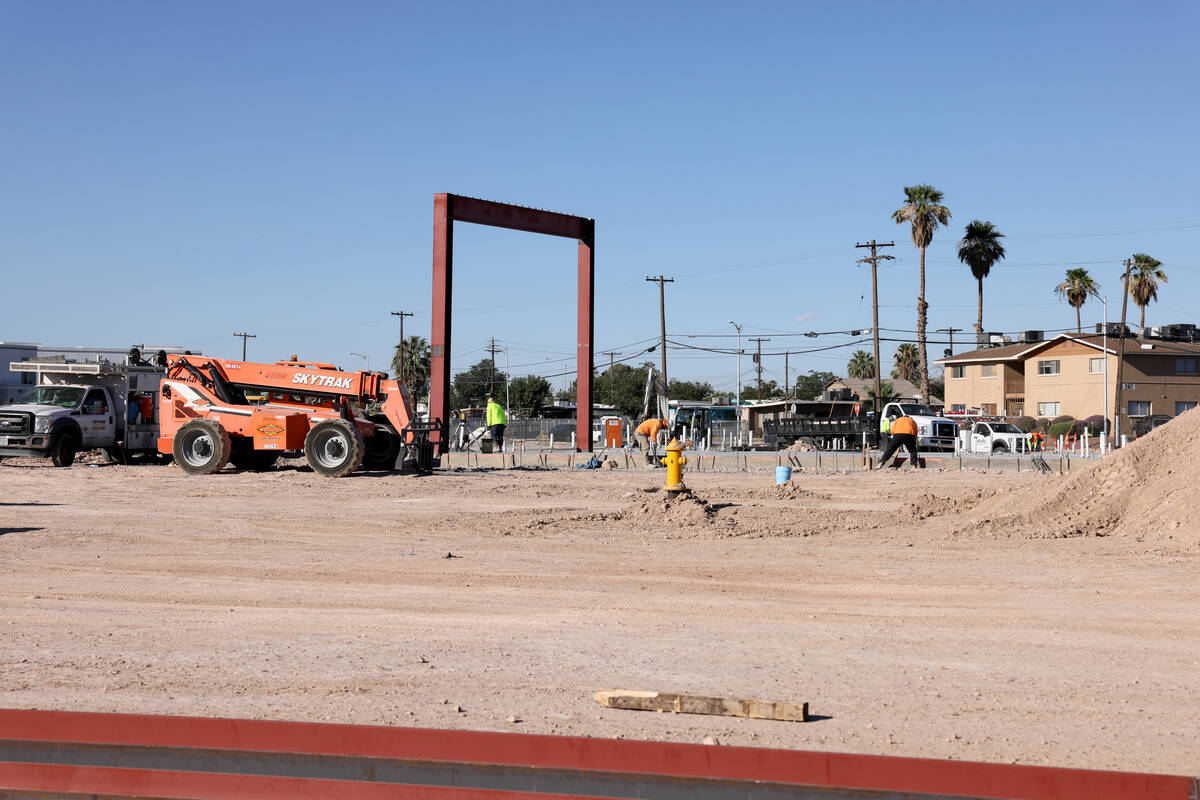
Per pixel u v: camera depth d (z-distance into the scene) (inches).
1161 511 485.1
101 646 267.9
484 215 1332.4
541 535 512.4
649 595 350.9
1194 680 240.1
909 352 4586.6
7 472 903.1
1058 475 564.4
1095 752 187.0
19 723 165.9
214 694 221.0
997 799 147.0
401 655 260.5
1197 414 541.3
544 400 4109.3
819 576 391.5
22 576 380.2
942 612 322.3
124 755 163.3
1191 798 144.0
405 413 931.3
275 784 159.2
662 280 2748.5
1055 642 279.7
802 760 152.0
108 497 693.9
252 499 690.2
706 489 759.1
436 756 159.3
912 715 210.1
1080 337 2672.2
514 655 261.4
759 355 2881.4
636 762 155.8
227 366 932.6
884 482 868.0
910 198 2637.8
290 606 327.9
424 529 533.6
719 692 227.1
